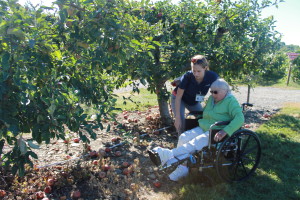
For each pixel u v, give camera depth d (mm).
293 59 17781
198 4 5020
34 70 2254
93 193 3223
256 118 6984
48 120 2355
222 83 3361
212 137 3281
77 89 2590
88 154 4227
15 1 2172
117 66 3135
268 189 3332
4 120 2057
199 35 4902
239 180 3490
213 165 3357
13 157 2393
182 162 3291
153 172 3777
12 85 2223
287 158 4242
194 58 3654
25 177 3416
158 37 4777
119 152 4297
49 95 2314
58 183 3305
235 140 3381
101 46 2607
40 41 2248
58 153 4316
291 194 3211
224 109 3367
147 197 3184
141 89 12500
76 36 2441
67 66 2775
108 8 2514
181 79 3957
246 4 5016
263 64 5750
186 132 3604
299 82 16984
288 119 6602
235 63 5125
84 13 2496
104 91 2947
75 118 2457
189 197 3104
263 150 4484
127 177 3562
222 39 5137
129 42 2625
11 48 2098
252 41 5266
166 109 5887
